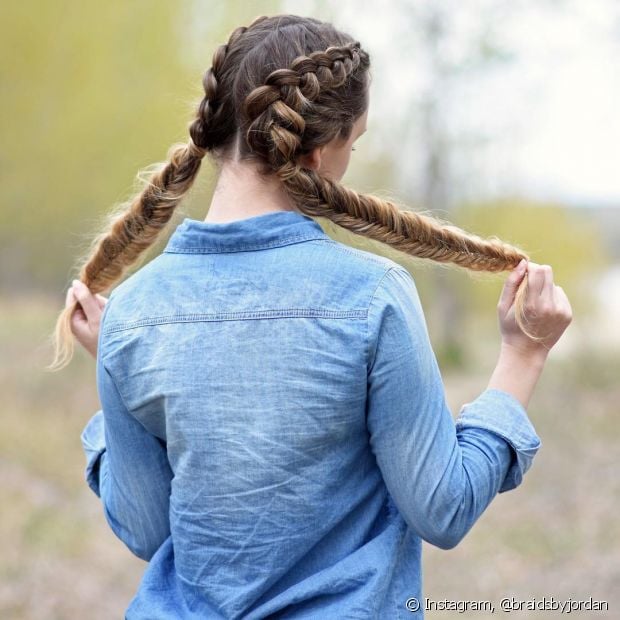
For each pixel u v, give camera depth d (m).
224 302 2.43
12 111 22.84
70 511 11.39
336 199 2.46
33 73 22.67
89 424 2.94
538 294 2.56
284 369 2.35
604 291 42.75
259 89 2.36
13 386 17.78
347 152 2.55
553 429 15.10
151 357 2.47
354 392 2.33
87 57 22.78
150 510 2.62
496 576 9.16
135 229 2.80
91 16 22.47
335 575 2.37
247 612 2.37
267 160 2.45
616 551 9.30
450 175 32.22
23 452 13.57
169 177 2.69
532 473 12.86
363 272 2.38
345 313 2.34
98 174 23.27
